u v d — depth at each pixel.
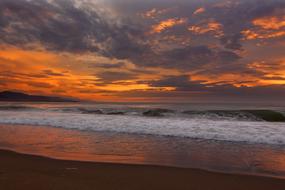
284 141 9.23
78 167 5.92
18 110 26.98
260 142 9.18
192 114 20.22
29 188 4.44
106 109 26.00
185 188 4.66
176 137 10.34
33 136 10.58
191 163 6.41
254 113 19.81
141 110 24.05
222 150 7.96
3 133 11.41
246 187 4.73
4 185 4.58
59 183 4.75
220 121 15.06
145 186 4.71
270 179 5.16
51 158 6.80
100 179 5.06
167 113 20.91
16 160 6.55
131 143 9.12
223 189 4.64
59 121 15.55
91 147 8.35
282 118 18.58
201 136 10.43
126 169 5.82
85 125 13.81
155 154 7.40
